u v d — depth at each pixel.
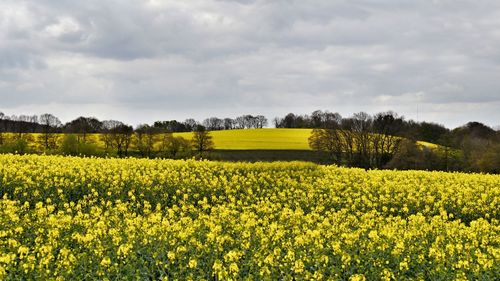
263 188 30.69
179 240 15.82
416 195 28.19
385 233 16.44
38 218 19.28
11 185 27.70
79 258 13.73
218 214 21.66
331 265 14.14
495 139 73.94
